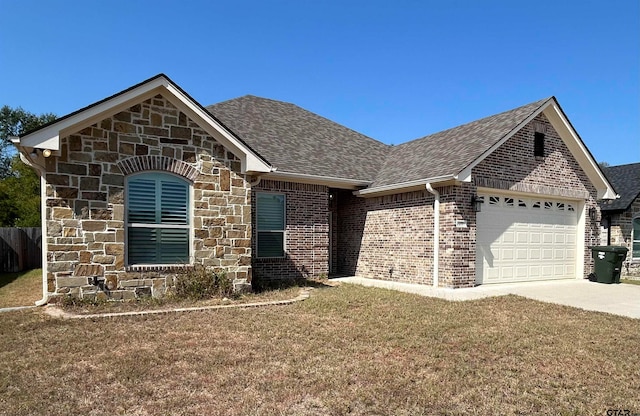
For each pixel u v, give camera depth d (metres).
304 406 4.11
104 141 8.81
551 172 13.91
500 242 13.02
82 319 7.38
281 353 5.69
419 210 12.75
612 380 4.96
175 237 9.61
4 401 4.13
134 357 5.46
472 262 11.86
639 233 18.81
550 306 9.44
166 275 9.32
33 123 50.72
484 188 12.34
